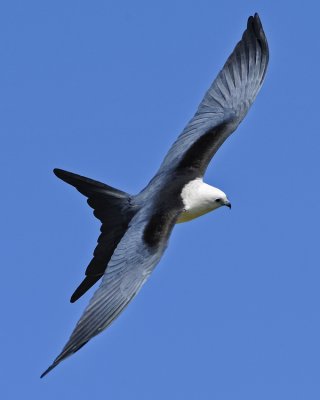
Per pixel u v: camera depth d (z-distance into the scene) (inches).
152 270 573.9
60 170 625.6
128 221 612.1
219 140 650.8
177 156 642.8
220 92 670.5
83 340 544.7
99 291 563.2
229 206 627.5
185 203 618.8
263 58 677.3
